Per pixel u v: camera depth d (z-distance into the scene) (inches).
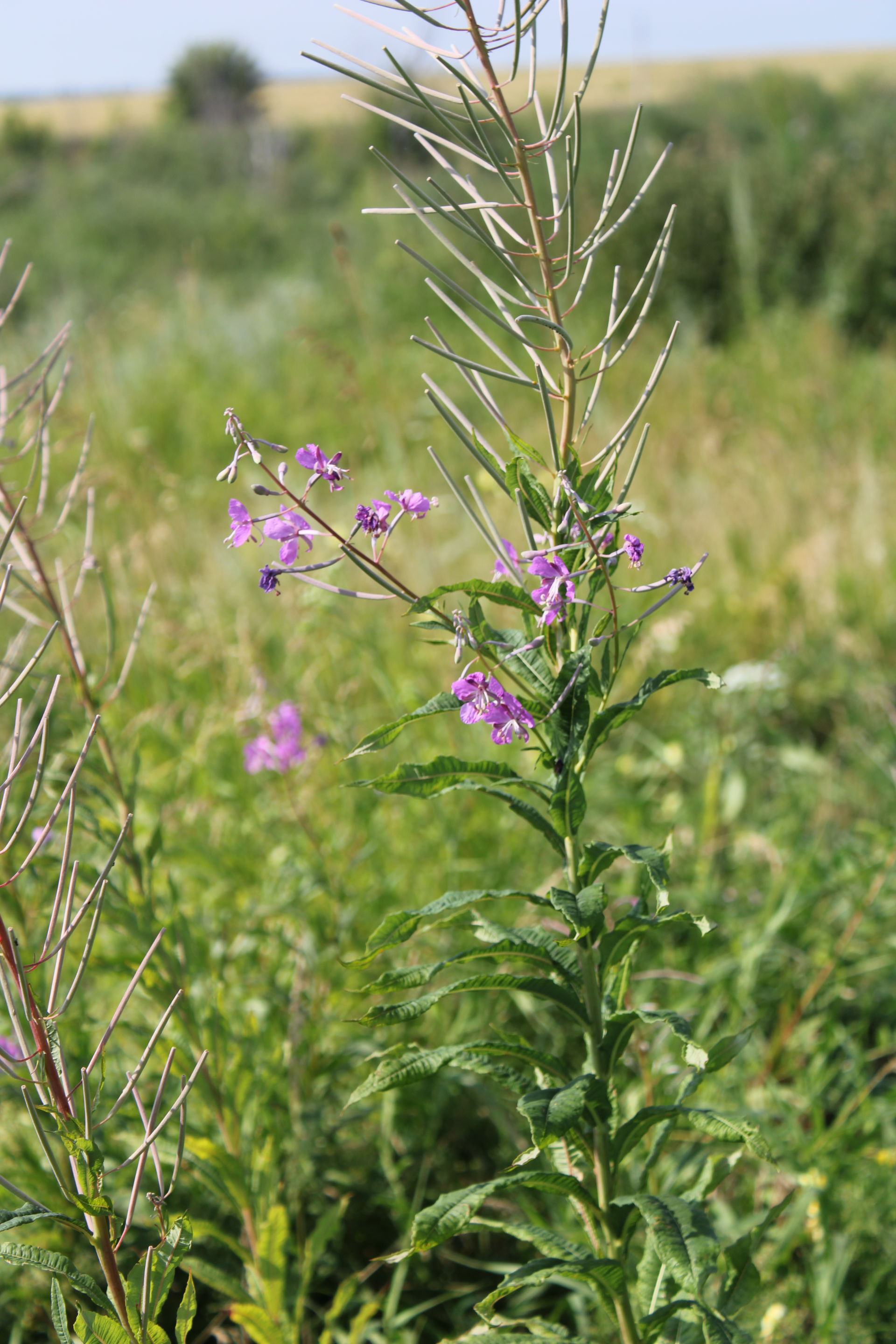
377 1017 57.5
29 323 466.9
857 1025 122.3
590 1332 91.0
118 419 323.9
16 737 53.7
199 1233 80.0
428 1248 55.8
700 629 204.4
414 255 55.1
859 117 675.4
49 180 932.0
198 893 140.4
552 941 63.6
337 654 170.9
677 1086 107.8
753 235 434.9
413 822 145.0
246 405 367.9
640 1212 63.7
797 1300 92.8
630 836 149.1
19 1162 96.9
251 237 729.6
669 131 699.4
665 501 254.8
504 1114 108.7
